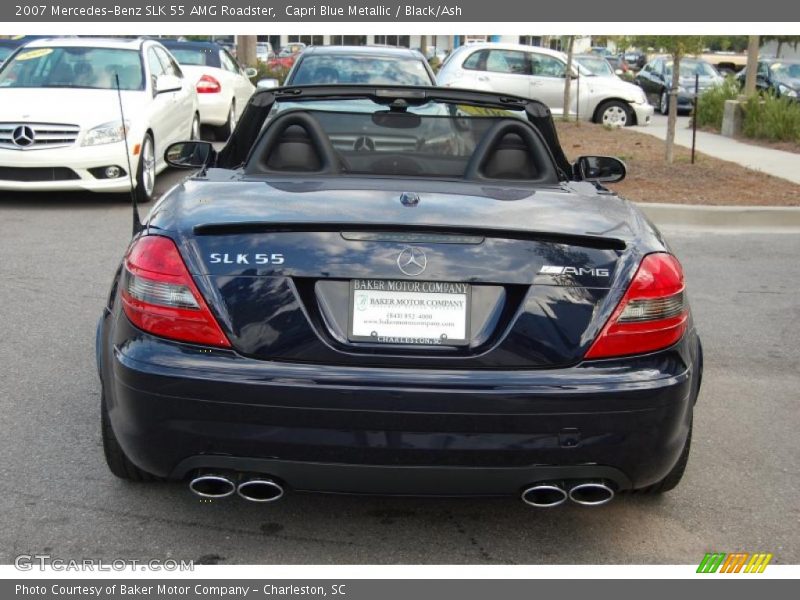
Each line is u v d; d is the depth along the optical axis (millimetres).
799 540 3525
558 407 2939
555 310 2998
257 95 4410
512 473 2977
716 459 4223
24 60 10734
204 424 2951
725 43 15203
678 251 8578
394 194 3430
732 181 11742
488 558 3350
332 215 3133
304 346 2949
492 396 2908
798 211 9906
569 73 19156
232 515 3580
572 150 14750
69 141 9484
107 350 3260
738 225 9875
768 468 4141
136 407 3008
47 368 5059
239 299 2967
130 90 10562
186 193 3482
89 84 10523
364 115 4348
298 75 10570
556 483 3055
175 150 4715
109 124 9648
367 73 10602
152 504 3631
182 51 16438
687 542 3496
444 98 4375
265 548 3357
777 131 16844
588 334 3012
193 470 3066
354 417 2908
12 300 6293
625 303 3041
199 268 3004
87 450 4070
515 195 3564
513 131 4016
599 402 2959
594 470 3025
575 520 3641
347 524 3553
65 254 7613
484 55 19594
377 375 2914
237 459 2971
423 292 2988
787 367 5535
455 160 4324
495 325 2996
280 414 2912
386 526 3551
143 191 10008
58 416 4422
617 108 20141
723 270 7898
